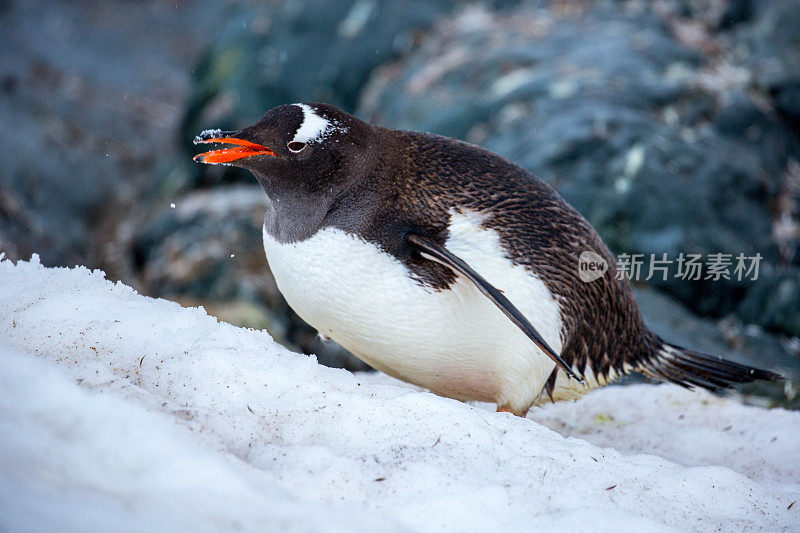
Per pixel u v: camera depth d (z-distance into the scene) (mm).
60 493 3988
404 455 5461
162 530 3904
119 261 17859
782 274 13938
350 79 19906
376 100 18906
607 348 8328
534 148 14523
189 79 27547
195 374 5941
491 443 5762
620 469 5887
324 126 7188
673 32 18531
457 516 4883
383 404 5934
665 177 14039
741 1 19156
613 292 8117
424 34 19859
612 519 5039
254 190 18766
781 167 15445
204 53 21922
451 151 7738
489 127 15727
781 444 8266
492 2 20031
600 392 10086
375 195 7270
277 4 21719
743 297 13750
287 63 20438
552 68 16562
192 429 5094
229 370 6031
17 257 16250
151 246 17312
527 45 17641
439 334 7305
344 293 7230
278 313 14977
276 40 20812
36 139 20312
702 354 9172
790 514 5844
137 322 6363
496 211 7438
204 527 4074
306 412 5812
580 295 7727
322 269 7238
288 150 7059
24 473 4047
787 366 12695
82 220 19141
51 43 26062
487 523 4871
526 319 6863
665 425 9234
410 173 7426
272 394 5957
